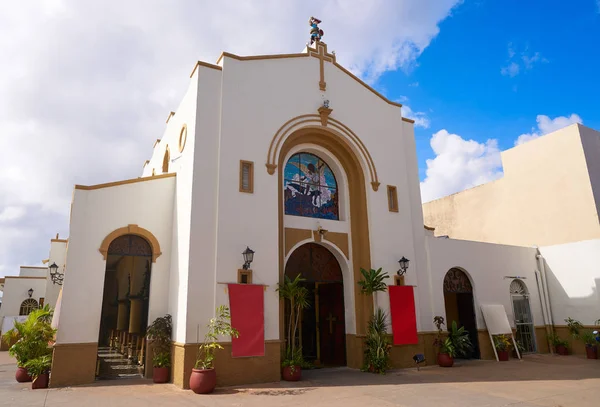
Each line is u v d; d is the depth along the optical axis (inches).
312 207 564.4
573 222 760.3
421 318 576.7
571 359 623.2
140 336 549.0
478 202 943.7
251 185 482.6
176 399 351.3
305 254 549.3
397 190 605.0
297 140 555.8
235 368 423.2
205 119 472.4
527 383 423.5
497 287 674.2
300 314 573.3
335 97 580.7
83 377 425.1
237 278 450.0
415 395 366.0
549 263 737.6
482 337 626.8
